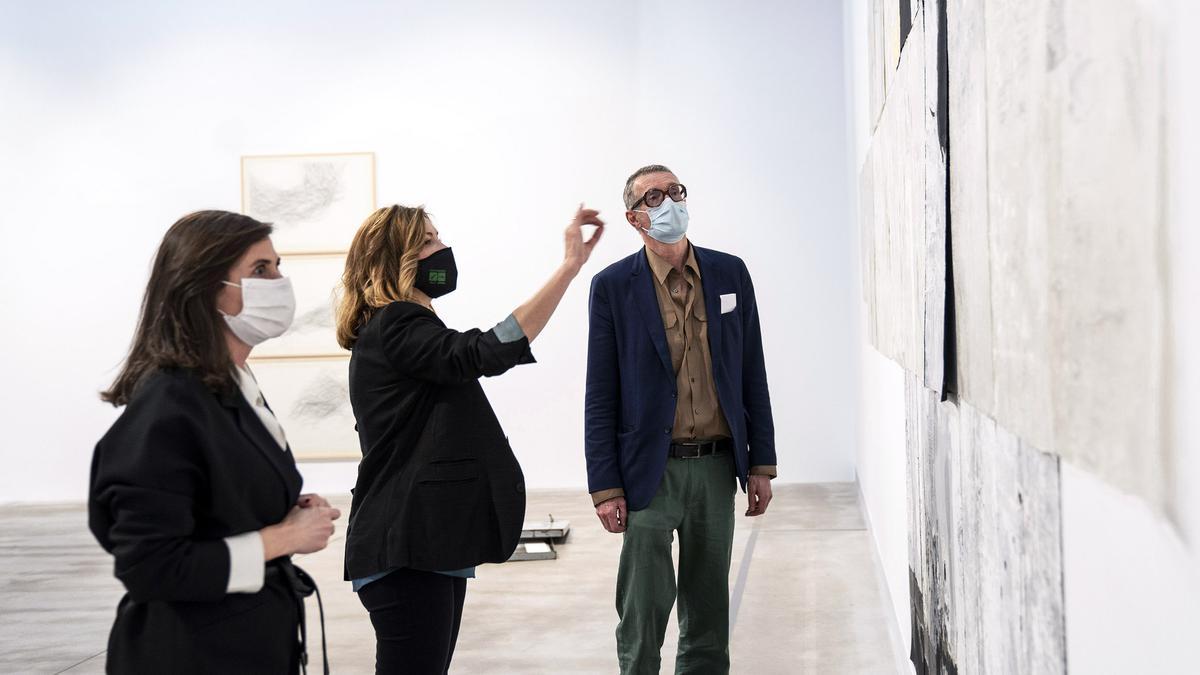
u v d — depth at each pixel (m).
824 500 7.48
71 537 7.15
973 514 1.78
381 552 2.31
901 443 3.50
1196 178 0.71
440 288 2.58
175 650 1.57
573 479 8.45
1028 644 1.34
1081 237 0.96
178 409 1.56
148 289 1.65
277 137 8.60
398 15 8.54
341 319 2.55
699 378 2.97
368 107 8.56
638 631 2.92
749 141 8.33
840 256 8.25
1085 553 1.07
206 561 1.54
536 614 4.82
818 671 3.88
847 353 8.27
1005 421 1.36
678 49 8.37
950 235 1.85
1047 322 1.10
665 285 3.01
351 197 8.55
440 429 2.37
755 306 3.15
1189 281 0.73
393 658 2.36
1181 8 0.72
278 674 1.67
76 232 8.68
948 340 1.92
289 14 8.58
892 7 3.06
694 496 2.96
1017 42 1.19
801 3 8.27
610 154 8.44
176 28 8.64
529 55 8.48
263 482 1.65
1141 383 0.83
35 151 8.71
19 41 8.72
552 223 8.47
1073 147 0.97
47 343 8.70
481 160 8.51
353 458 8.52
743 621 4.56
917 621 2.94
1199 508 0.73
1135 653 0.92
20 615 5.15
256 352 8.57
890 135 3.22
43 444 8.70
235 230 1.68
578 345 8.43
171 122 8.65
